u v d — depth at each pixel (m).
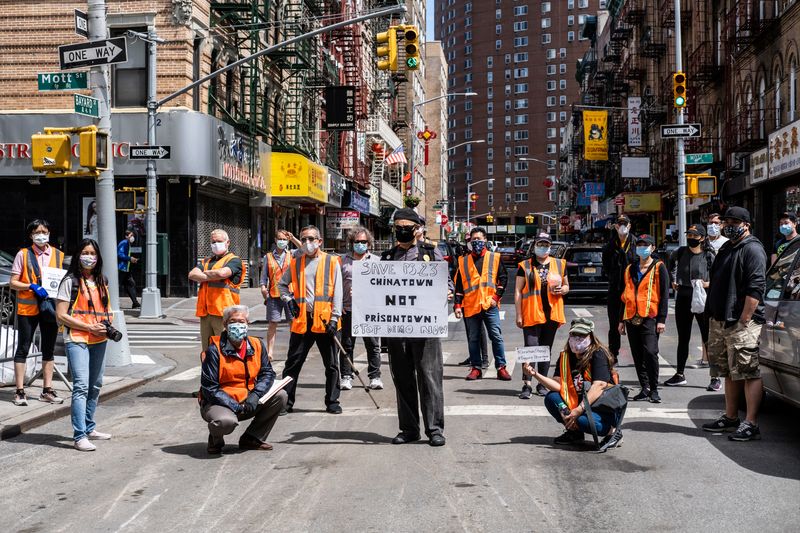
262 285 12.80
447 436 7.98
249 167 28.44
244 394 7.35
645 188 47.06
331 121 39.31
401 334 7.71
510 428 8.34
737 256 7.86
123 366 12.53
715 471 6.61
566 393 7.45
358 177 49.66
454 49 162.75
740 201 31.59
